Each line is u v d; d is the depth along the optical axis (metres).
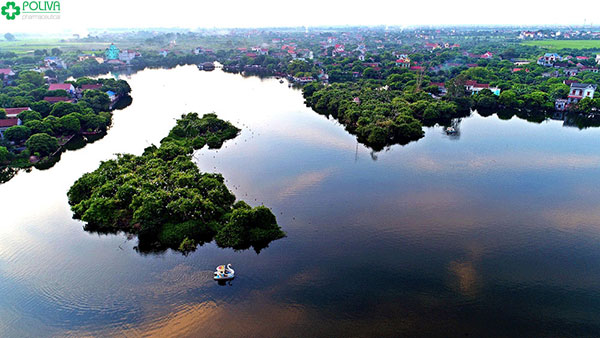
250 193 100.25
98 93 183.38
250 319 58.69
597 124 163.88
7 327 58.00
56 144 130.38
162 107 191.12
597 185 104.62
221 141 141.00
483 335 56.56
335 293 64.44
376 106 168.62
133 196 84.50
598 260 73.81
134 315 59.62
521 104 188.00
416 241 79.75
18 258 74.12
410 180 108.88
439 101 185.25
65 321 58.88
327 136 148.75
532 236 81.56
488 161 122.88
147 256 74.44
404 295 64.25
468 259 74.06
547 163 120.69
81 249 76.94
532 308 61.84
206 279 67.69
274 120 171.00
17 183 107.19
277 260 73.06
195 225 80.00
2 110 144.25
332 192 101.25
